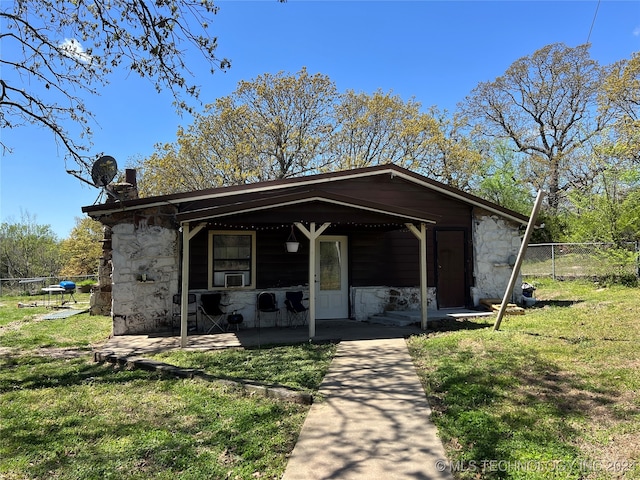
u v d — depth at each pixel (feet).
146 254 28.50
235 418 12.69
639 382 14.56
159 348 22.95
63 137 28.32
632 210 41.86
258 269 30.86
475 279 35.27
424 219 27.09
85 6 22.44
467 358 18.81
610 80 67.56
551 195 83.92
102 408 13.97
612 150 44.47
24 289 67.51
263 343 23.95
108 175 30.17
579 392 14.01
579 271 47.29
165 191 73.15
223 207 22.66
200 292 29.30
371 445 10.80
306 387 15.55
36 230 100.89
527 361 17.76
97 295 38.63
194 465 9.90
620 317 26.27
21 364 20.45
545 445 10.36
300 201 24.03
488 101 94.94
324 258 33.01
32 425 12.62
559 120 89.71
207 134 71.31
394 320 30.25
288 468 9.66
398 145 73.82
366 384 15.96
